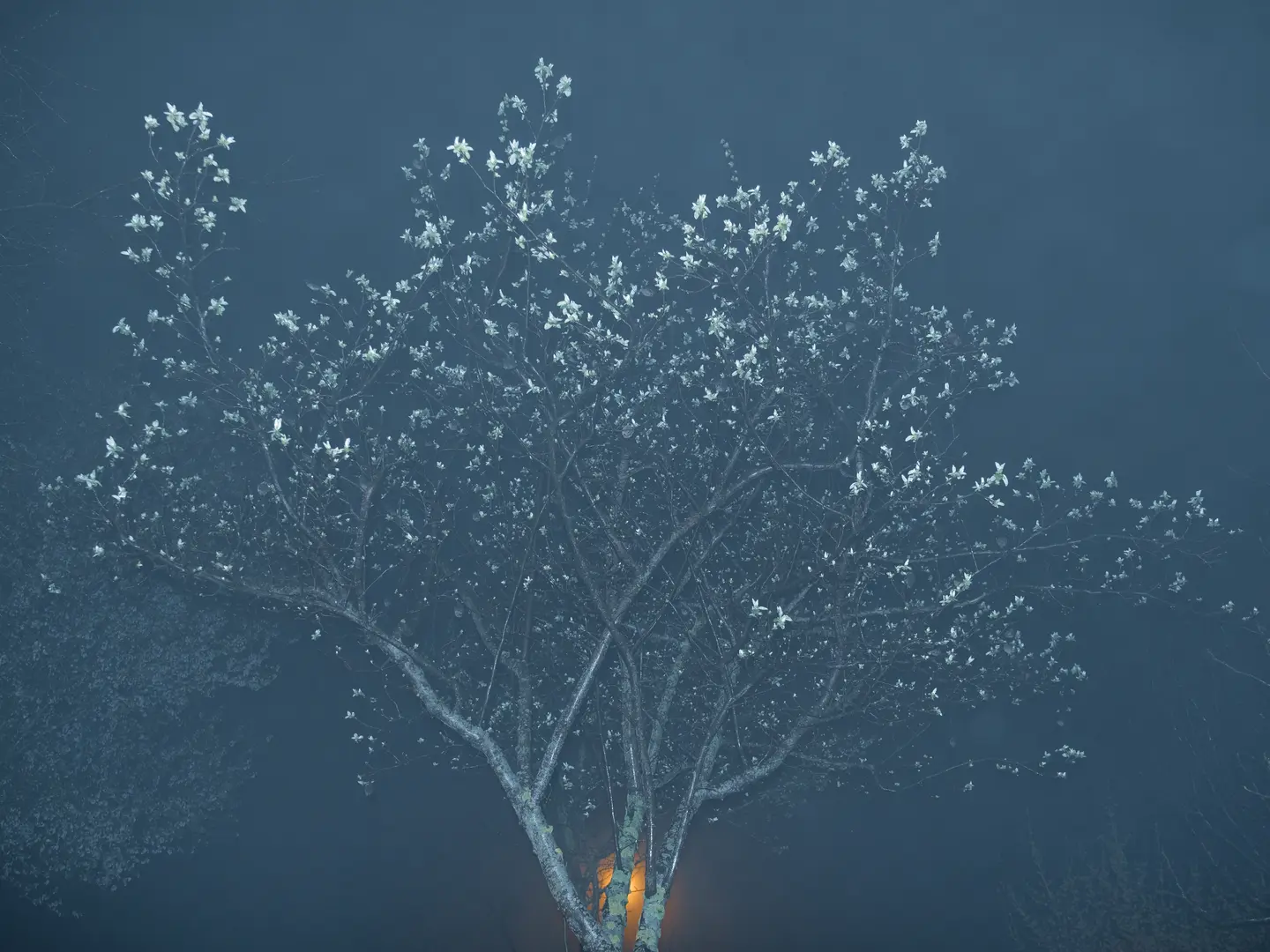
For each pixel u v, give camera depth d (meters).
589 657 15.60
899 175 14.80
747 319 14.51
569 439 14.88
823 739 15.75
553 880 12.52
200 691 16.30
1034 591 14.73
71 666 15.38
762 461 14.97
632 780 14.39
